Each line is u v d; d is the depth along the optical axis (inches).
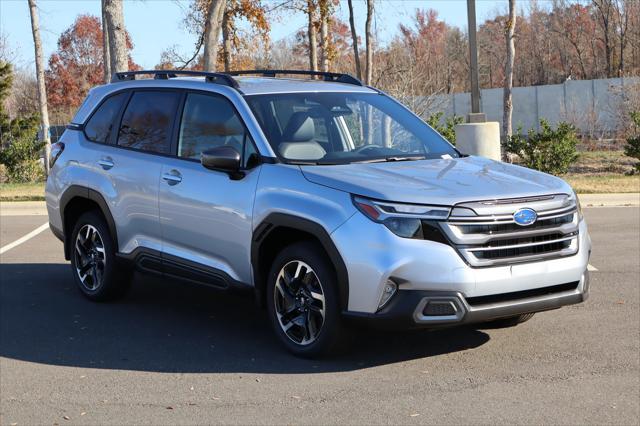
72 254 322.0
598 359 238.2
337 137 259.4
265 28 1024.2
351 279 219.5
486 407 201.9
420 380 222.1
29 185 857.5
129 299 319.3
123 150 296.5
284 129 253.6
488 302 220.4
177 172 271.6
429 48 2130.9
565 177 870.4
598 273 359.6
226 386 220.8
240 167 253.3
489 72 2802.7
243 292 254.1
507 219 220.1
